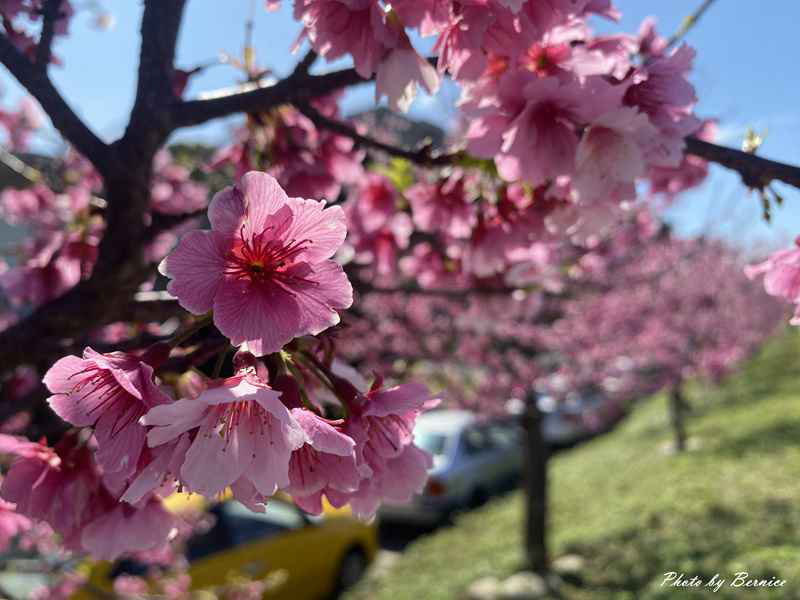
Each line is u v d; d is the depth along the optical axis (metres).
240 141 1.87
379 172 2.19
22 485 1.10
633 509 8.07
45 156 3.03
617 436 14.11
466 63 1.17
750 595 4.98
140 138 1.51
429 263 2.54
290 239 0.85
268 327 0.82
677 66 1.30
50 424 1.34
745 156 1.29
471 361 7.84
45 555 3.92
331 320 0.83
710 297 12.55
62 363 0.85
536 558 6.80
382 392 0.99
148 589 4.41
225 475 0.80
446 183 1.82
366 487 1.05
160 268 0.82
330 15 1.11
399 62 1.12
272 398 0.80
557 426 13.45
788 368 16.97
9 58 1.46
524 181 1.35
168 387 0.98
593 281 8.42
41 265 2.10
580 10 1.15
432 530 9.46
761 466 8.59
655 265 11.54
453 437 10.00
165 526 1.16
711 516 7.11
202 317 0.92
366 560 7.04
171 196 2.79
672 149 1.28
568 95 1.16
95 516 1.13
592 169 1.24
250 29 1.60
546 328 8.52
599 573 6.49
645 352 10.43
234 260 0.85
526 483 7.12
